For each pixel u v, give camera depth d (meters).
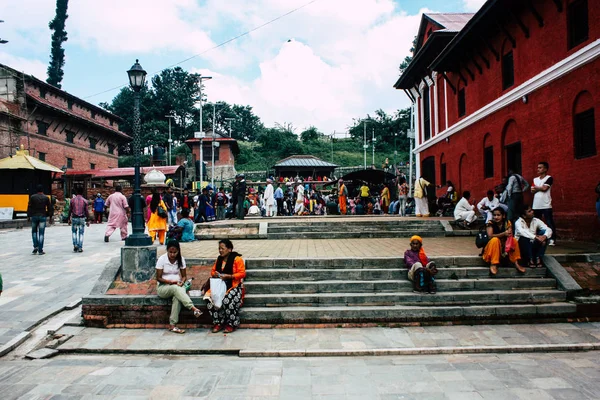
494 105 13.84
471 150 16.12
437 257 8.01
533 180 10.94
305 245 10.78
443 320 6.77
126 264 7.47
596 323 6.71
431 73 20.38
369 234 12.55
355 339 6.13
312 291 7.36
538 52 11.74
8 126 30.05
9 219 22.06
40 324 6.96
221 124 79.00
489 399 4.27
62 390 4.64
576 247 9.30
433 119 20.73
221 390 4.61
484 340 6.00
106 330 6.71
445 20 19.80
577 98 10.20
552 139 11.08
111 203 14.87
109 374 5.11
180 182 35.50
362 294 7.14
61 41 59.25
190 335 6.43
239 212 17.62
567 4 10.55
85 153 40.84
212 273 6.76
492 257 7.68
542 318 6.80
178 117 73.69
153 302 6.89
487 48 14.73
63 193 30.88
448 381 4.74
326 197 30.69
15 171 23.66
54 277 9.67
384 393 4.47
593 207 9.71
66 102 37.88
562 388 4.50
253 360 5.54
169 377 4.99
